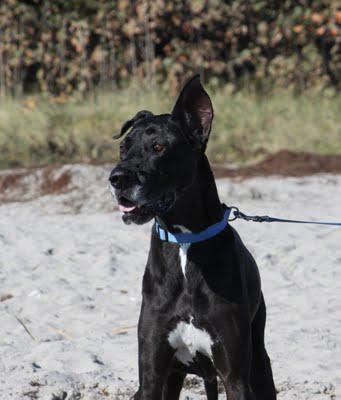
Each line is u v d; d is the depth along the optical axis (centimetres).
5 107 1919
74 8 2109
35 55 2106
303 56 2142
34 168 1572
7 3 2084
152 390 617
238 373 601
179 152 596
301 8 2103
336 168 1579
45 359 801
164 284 605
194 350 612
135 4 2081
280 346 820
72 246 1167
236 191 1409
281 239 1163
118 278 1045
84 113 1886
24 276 1053
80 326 900
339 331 855
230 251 609
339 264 1069
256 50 2141
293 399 716
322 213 1292
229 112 1897
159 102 1925
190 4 2078
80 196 1438
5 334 880
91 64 2114
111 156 1766
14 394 720
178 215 598
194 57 2084
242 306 598
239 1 2112
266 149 1777
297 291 984
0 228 1267
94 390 735
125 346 830
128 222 591
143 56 2128
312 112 1922
